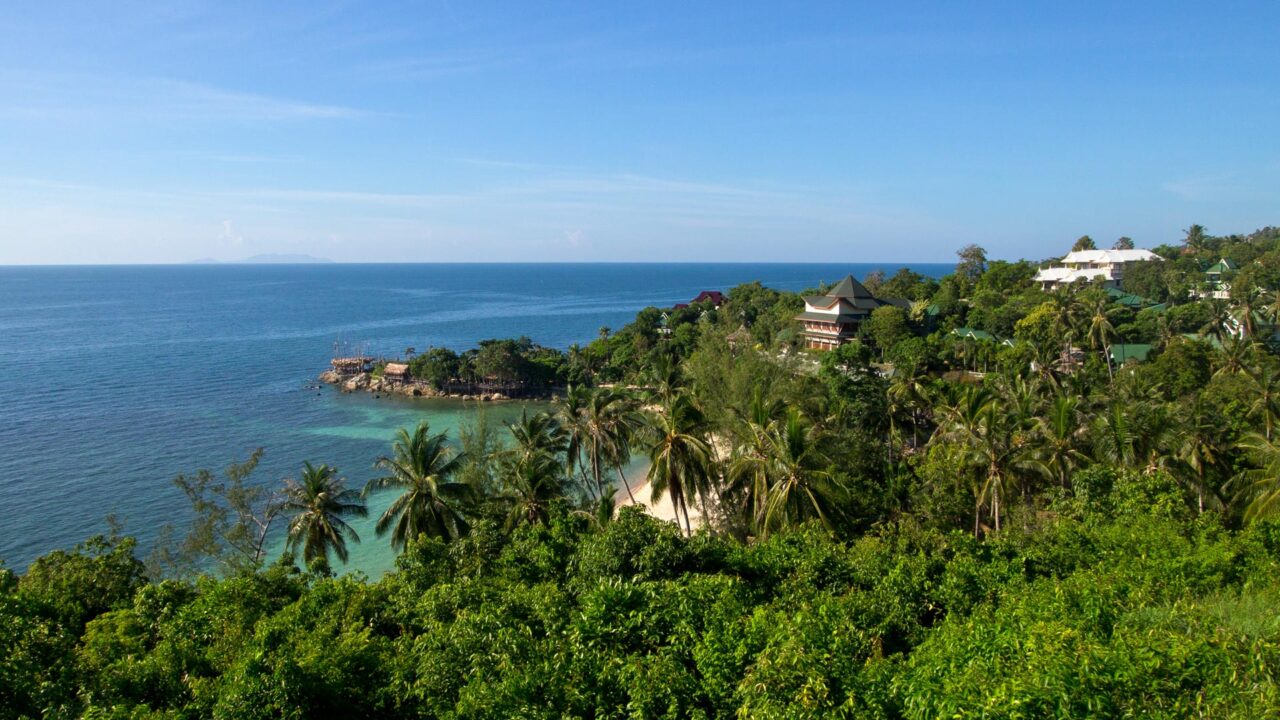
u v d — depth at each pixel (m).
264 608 27.98
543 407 120.25
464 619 21.47
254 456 55.00
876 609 23.56
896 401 63.25
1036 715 12.89
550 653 19.66
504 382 131.62
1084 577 23.25
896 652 21.50
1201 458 44.56
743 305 157.12
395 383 135.25
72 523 65.31
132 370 147.62
